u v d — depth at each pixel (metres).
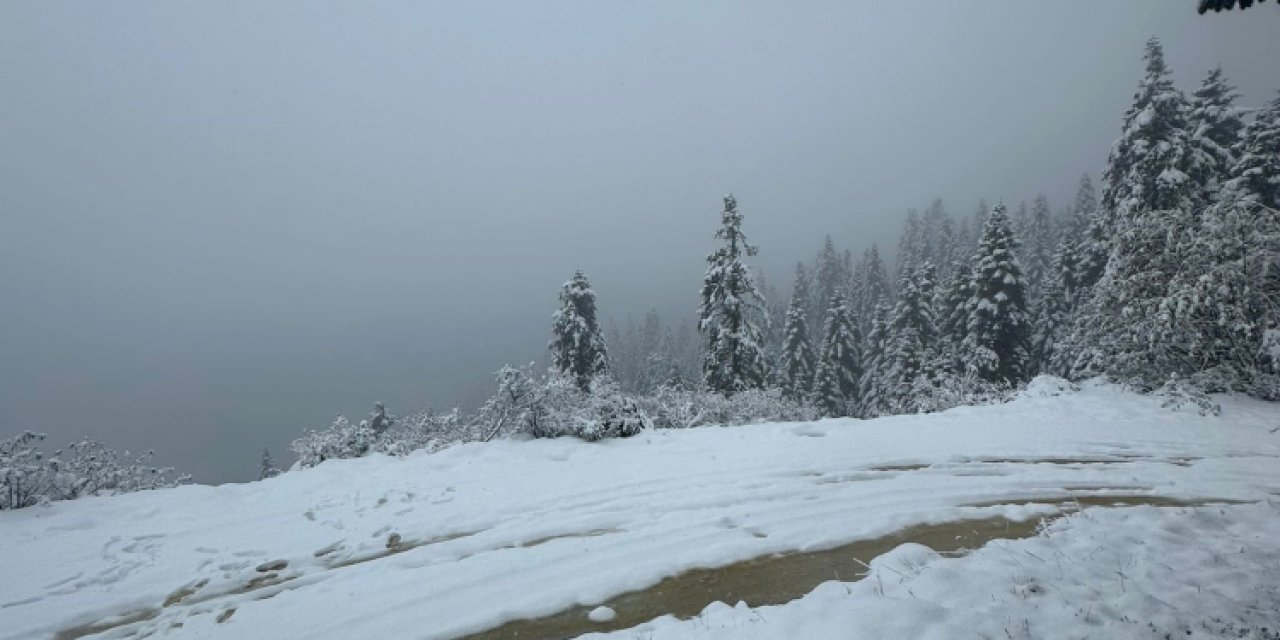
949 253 63.44
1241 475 7.61
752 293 24.39
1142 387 13.47
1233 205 13.16
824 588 4.70
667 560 5.54
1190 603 4.18
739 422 16.97
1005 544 5.35
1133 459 8.62
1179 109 21.09
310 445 11.33
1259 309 12.59
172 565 6.05
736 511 6.77
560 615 4.68
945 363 27.67
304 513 7.44
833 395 38.06
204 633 4.71
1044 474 7.88
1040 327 32.88
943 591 4.44
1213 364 13.01
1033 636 3.79
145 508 7.69
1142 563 4.84
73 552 6.38
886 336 37.81
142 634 4.78
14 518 7.45
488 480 8.50
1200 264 13.12
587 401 11.64
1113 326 14.83
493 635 4.45
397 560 5.91
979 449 9.20
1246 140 21.06
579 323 27.61
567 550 5.86
